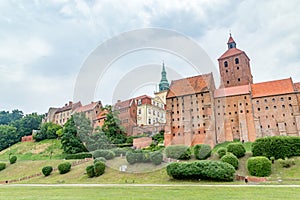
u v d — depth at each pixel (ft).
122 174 55.52
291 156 68.44
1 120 283.18
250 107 133.49
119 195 27.27
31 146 164.35
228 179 49.65
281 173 59.72
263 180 51.31
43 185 55.52
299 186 38.73
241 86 146.00
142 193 28.96
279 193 28.25
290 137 71.05
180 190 32.12
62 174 75.72
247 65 171.42
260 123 129.70
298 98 127.03
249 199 23.48
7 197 28.27
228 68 170.91
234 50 175.63
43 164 98.02
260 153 70.90
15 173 96.37
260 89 138.72
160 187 37.68
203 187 36.99
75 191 33.99
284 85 134.00
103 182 53.11
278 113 128.06
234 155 69.15
